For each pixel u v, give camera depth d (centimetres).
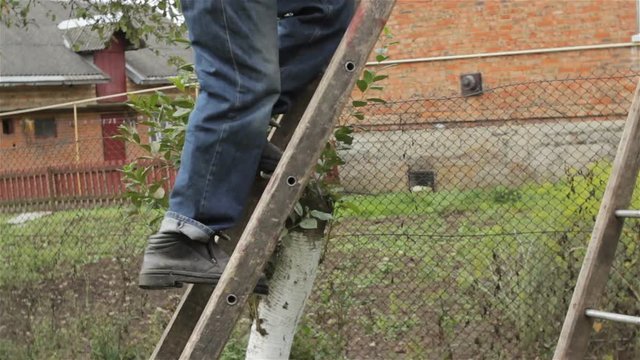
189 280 239
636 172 288
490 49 1435
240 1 231
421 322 607
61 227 867
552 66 1416
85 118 2820
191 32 237
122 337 639
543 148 764
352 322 605
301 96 275
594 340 540
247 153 236
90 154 2469
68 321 664
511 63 1425
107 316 646
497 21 1434
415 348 577
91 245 720
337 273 625
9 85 2659
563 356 282
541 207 622
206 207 234
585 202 554
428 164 747
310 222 397
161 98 440
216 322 223
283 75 265
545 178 754
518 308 564
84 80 2795
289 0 266
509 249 594
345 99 228
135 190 475
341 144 455
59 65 2825
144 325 647
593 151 761
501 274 571
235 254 225
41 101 2756
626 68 1393
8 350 667
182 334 274
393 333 607
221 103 233
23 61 2777
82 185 1314
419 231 688
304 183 227
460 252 619
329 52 271
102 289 675
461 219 734
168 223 236
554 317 558
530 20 1423
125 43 2956
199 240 236
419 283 620
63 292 680
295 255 439
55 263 686
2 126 2667
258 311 448
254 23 233
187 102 418
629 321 271
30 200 1114
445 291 589
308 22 267
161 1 671
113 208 859
